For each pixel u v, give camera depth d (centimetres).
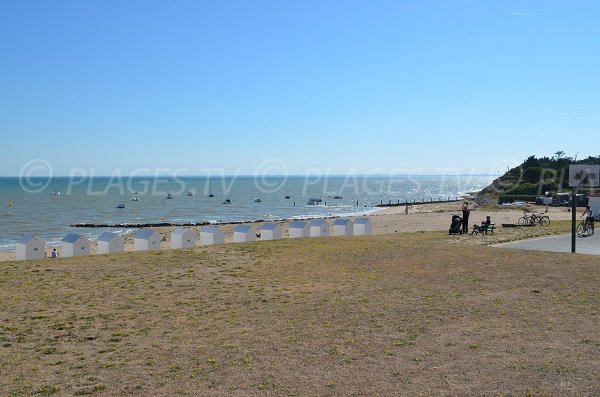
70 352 1038
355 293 1484
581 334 1074
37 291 1564
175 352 1021
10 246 5222
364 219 3378
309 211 10406
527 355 959
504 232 2958
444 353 982
